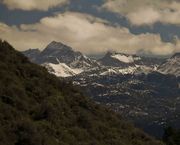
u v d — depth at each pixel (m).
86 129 55.34
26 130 43.53
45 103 52.56
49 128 48.78
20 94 53.16
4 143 40.69
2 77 54.56
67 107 57.84
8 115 45.75
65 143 48.00
